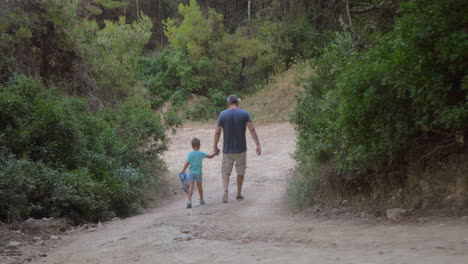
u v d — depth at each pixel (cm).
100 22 3541
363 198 606
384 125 544
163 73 3212
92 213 808
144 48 3756
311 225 525
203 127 2542
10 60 1084
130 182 986
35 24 1203
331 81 871
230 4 3712
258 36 3130
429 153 528
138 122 1244
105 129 1094
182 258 391
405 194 544
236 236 474
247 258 367
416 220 472
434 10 471
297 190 722
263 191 999
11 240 572
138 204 922
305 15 2856
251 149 1839
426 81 484
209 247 425
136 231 567
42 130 884
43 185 749
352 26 876
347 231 459
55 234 643
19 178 696
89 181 827
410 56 486
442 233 390
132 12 3822
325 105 732
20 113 897
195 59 3120
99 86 1415
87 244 524
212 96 2970
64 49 1284
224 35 3130
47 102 912
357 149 568
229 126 838
